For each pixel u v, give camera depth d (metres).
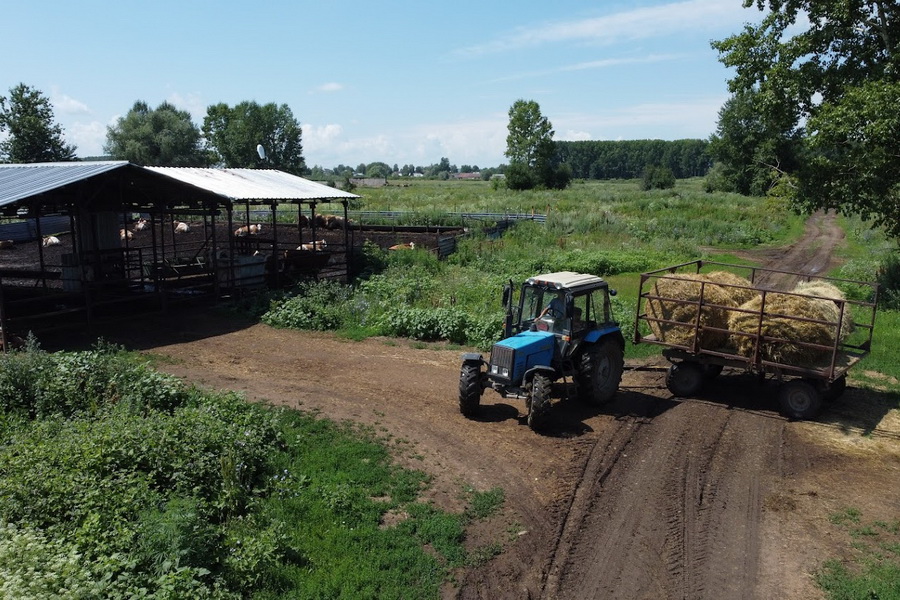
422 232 38.38
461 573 7.30
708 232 41.75
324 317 18.56
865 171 20.52
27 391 10.84
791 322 12.00
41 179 17.84
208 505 7.87
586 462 10.12
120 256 22.41
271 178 26.22
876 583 7.21
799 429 11.71
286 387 13.16
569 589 7.15
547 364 11.74
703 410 12.60
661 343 13.40
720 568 7.56
